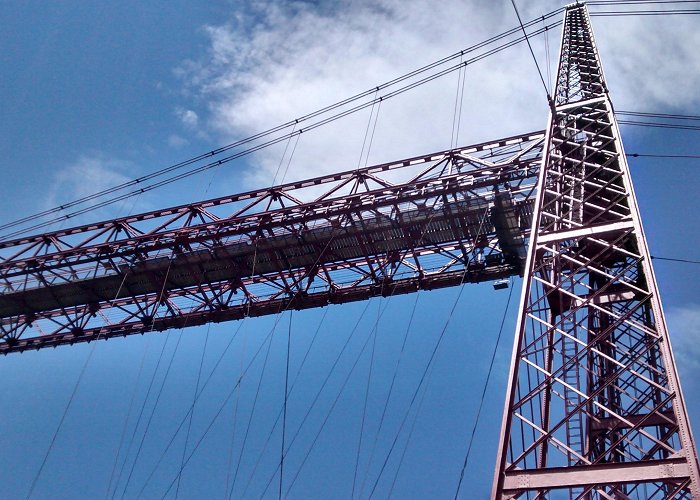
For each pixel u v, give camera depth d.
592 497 20.33
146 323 43.47
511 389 18.92
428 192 35.88
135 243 41.12
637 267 26.27
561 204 26.72
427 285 38.97
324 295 40.53
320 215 37.53
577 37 41.31
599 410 25.12
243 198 39.91
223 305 42.19
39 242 44.03
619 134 28.22
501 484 17.17
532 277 22.56
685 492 16.78
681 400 17.58
